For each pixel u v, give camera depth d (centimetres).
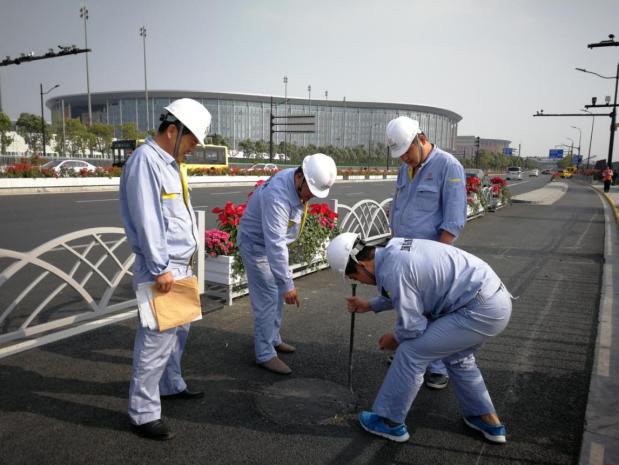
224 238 481
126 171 239
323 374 342
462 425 282
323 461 243
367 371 349
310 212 620
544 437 270
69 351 365
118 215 1209
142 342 255
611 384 325
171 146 249
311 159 313
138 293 249
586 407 294
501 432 262
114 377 327
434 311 250
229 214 504
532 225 1198
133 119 11662
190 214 267
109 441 255
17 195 1723
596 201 2078
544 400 310
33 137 4884
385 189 2734
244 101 12138
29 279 568
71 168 2302
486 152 12288
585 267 702
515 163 14175
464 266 242
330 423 279
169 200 250
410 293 236
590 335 425
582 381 338
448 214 315
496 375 346
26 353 358
